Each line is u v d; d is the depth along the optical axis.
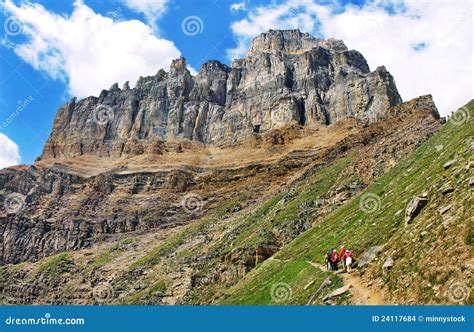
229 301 70.31
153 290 131.62
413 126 140.38
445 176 44.22
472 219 31.83
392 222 48.78
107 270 180.25
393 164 105.81
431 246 34.09
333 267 46.84
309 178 156.50
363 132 198.88
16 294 192.25
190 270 132.00
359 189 105.94
